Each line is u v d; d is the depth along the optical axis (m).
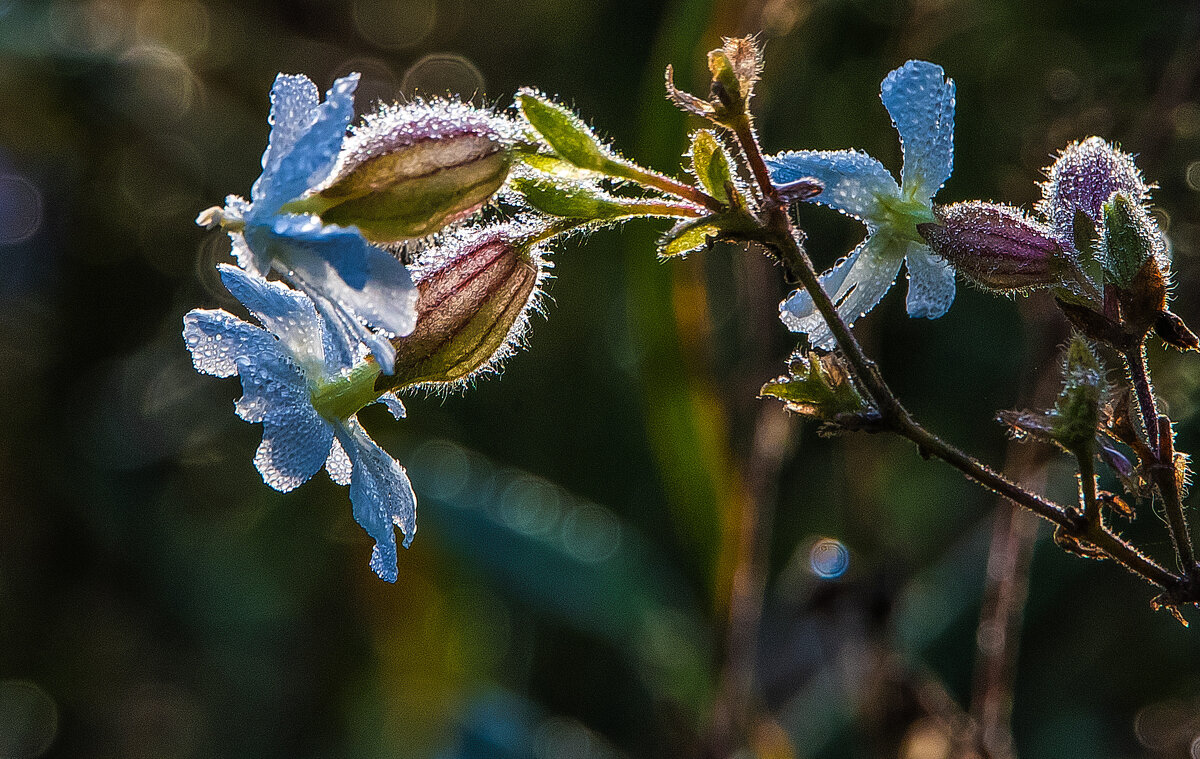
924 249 0.46
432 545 0.60
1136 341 0.45
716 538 0.54
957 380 0.76
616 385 0.88
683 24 0.53
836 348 0.46
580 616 0.58
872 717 0.53
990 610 0.53
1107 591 0.59
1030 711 0.61
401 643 0.64
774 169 0.46
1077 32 0.66
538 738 0.62
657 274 0.53
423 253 0.46
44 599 0.89
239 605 0.90
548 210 0.45
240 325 0.45
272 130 0.44
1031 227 0.45
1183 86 0.54
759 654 0.58
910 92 0.46
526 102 0.44
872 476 0.63
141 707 0.90
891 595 0.53
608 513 0.65
